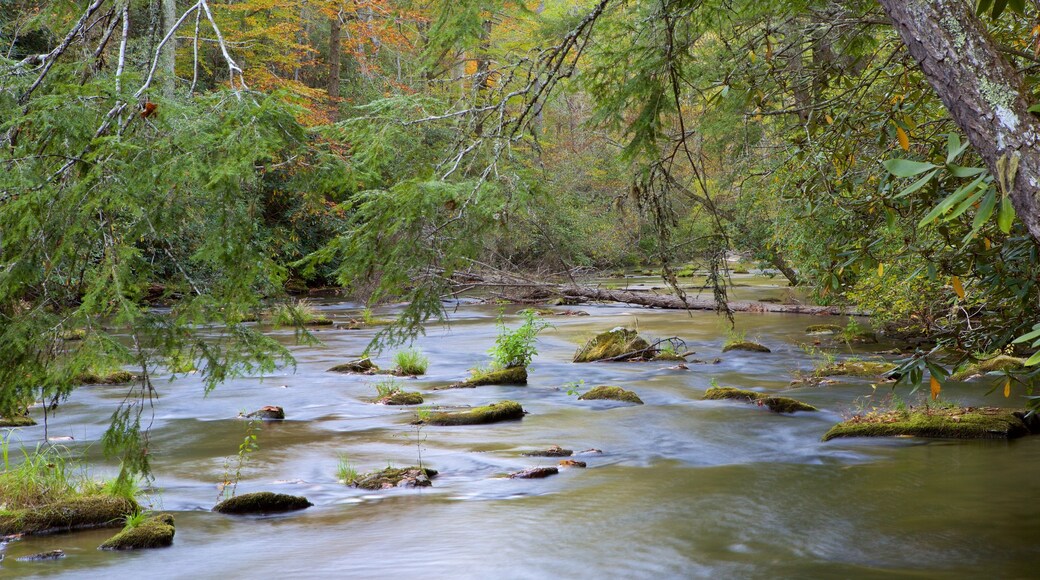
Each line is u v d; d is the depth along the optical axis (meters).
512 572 5.68
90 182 2.81
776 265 21.56
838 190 5.76
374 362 16.22
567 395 12.73
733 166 10.06
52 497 7.00
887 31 6.13
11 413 2.96
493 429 10.48
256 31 24.88
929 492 7.45
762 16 5.90
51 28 4.39
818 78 5.71
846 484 7.82
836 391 12.39
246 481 8.13
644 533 6.50
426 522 6.86
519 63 4.69
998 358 12.73
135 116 3.01
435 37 5.10
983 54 2.40
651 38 5.13
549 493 7.73
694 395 12.56
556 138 26.41
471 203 3.46
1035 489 7.40
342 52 34.84
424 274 3.50
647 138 5.14
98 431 10.22
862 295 12.67
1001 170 2.29
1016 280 4.66
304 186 3.23
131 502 7.04
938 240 5.43
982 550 5.96
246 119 2.89
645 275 34.81
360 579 5.56
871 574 5.55
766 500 7.38
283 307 3.08
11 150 3.06
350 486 8.00
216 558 6.00
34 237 2.84
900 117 4.84
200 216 2.91
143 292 2.95
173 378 3.08
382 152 3.56
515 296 26.75
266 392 13.05
